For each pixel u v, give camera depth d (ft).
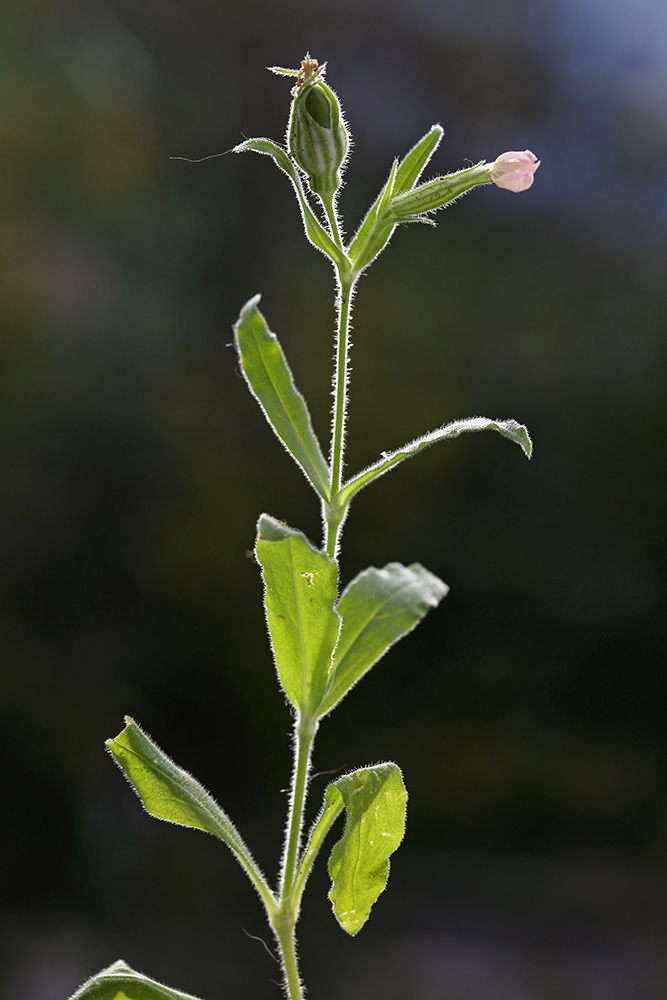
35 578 3.59
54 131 3.85
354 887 1.19
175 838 3.27
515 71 4.48
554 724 3.73
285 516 3.83
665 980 2.61
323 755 3.63
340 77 4.39
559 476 3.99
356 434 3.93
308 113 1.19
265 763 3.60
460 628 3.84
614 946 2.80
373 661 1.18
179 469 3.79
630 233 4.35
